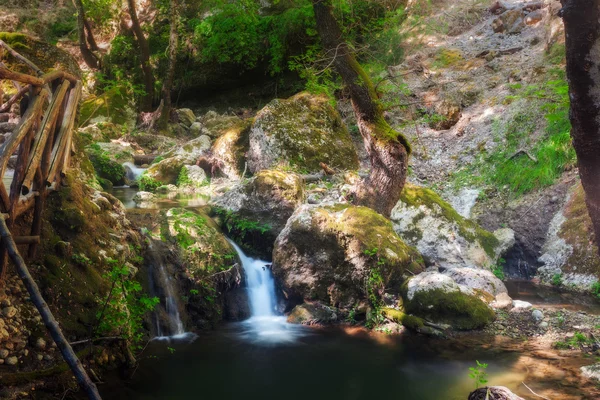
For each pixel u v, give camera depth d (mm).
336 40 8227
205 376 5344
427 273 7180
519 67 12391
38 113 4602
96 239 5676
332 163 10664
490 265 8820
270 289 7633
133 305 5621
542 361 5699
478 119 11711
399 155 8211
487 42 13773
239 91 15961
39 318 4594
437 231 8812
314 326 6938
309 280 7199
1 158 4016
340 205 7738
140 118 14320
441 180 10859
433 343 6301
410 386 5195
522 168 10039
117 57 15953
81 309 5000
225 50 14977
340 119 11430
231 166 11180
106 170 10992
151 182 10586
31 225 5078
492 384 5168
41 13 18000
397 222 8930
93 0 15750
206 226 7562
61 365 4461
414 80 12953
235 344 6277
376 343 6344
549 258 8781
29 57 7473
